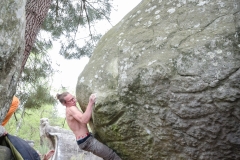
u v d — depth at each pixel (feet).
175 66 6.97
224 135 6.77
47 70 22.71
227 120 6.61
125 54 8.18
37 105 22.47
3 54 7.47
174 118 7.09
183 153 7.41
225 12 7.09
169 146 7.51
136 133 7.87
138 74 7.45
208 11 7.35
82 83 9.05
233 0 7.14
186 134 7.12
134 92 7.55
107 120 8.17
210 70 6.58
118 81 7.91
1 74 7.65
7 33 7.48
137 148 8.11
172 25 7.72
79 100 9.30
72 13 22.58
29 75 22.06
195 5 7.70
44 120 26.68
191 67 6.77
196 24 7.32
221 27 6.88
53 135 22.36
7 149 7.63
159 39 7.67
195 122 6.89
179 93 6.88
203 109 6.72
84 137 9.00
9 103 8.44
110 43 9.12
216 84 6.51
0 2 7.24
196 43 6.90
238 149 6.82
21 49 8.25
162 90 7.09
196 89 6.68
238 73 6.36
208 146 7.04
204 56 6.70
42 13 14.44
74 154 20.59
